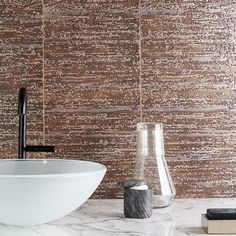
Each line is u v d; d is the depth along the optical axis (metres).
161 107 1.51
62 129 1.50
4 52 1.50
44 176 0.98
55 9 1.51
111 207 1.38
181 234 1.07
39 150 1.35
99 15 1.51
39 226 1.15
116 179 1.50
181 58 1.51
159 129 1.40
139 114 1.50
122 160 1.50
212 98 1.51
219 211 1.12
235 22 1.51
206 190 1.50
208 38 1.51
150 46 1.51
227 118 1.51
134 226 1.15
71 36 1.51
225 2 1.51
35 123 1.50
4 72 1.50
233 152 1.50
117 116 1.50
